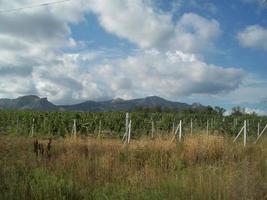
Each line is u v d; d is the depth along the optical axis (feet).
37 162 36.06
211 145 49.44
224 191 27.02
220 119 143.54
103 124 118.73
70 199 27.22
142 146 46.93
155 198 26.73
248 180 27.17
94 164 36.22
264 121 143.43
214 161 43.78
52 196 26.55
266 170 35.47
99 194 27.96
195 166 40.27
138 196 27.12
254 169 31.96
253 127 128.57
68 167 35.29
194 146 47.70
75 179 31.37
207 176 31.35
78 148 45.34
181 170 37.86
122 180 32.50
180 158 42.29
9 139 44.57
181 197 26.76
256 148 53.52
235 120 136.15
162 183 30.40
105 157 38.55
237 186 26.58
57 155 40.70
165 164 39.01
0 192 26.40
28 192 26.78
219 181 29.04
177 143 48.83
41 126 116.98
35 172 31.58
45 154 39.52
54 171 33.65
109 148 45.93
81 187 29.84
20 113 125.39
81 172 33.12
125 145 47.47
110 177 33.37
